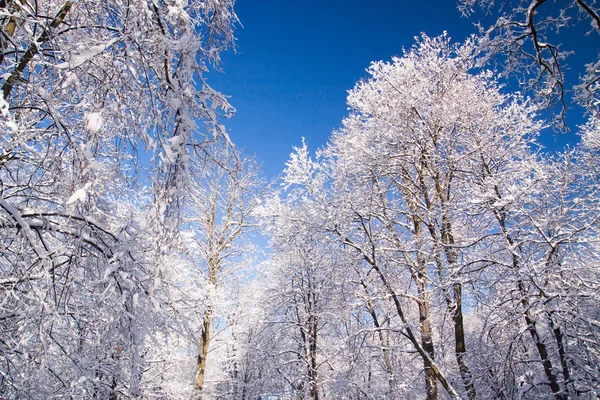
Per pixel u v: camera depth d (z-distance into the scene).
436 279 7.46
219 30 3.87
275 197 11.48
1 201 3.02
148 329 3.32
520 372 6.45
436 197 8.23
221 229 11.50
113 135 3.88
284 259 12.77
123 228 3.44
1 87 3.43
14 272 3.51
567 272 6.10
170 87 2.92
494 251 6.59
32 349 3.84
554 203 6.57
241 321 15.28
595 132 7.33
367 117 9.69
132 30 2.82
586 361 5.61
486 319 6.24
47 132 3.95
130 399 3.99
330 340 13.01
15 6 3.34
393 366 9.02
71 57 2.45
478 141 7.49
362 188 8.72
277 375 13.87
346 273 8.57
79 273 3.82
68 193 3.57
